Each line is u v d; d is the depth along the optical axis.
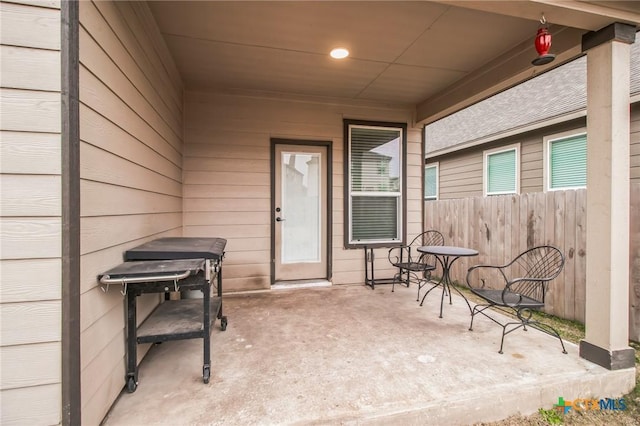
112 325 1.66
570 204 3.21
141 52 2.17
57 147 1.23
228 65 3.29
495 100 7.42
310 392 1.79
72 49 1.26
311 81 3.74
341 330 2.73
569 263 3.20
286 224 4.24
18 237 1.21
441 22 2.54
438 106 4.14
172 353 2.29
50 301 1.23
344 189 4.39
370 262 4.50
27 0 1.22
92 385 1.44
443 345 2.43
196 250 1.98
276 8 2.34
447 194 8.23
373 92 4.13
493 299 2.49
